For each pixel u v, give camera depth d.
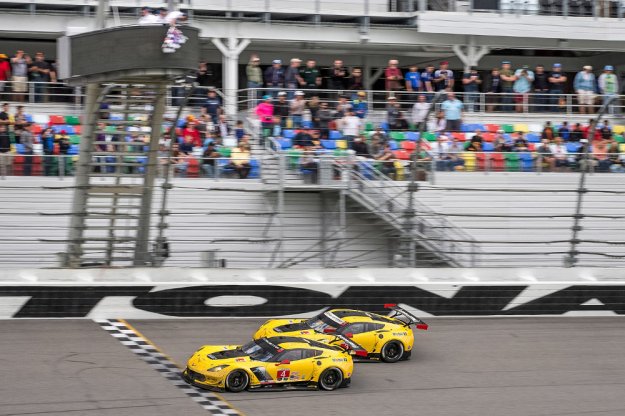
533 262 48.16
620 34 60.09
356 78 52.91
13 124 45.72
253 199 46.44
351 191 46.06
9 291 36.56
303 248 45.38
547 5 59.69
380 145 48.94
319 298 39.69
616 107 57.75
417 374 32.50
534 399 30.11
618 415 28.84
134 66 35.56
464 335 38.28
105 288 37.50
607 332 39.88
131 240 40.19
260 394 29.09
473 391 30.70
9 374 29.78
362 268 40.81
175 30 35.50
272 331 33.84
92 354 32.50
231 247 45.06
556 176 50.78
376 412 27.91
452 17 57.16
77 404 27.17
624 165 51.94
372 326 34.22
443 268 41.69
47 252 44.12
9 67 50.31
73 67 36.88
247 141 47.31
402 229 42.59
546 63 64.75
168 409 27.12
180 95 51.06
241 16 54.34
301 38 55.38
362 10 56.47
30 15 51.47
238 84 58.59
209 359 29.62
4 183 44.09
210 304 38.62
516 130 54.56
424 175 48.12
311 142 48.12
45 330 35.31
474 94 55.47
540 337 38.50
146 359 32.25
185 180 45.91
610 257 47.59
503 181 49.84
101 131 40.03
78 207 39.97
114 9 50.03
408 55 60.06
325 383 30.08
